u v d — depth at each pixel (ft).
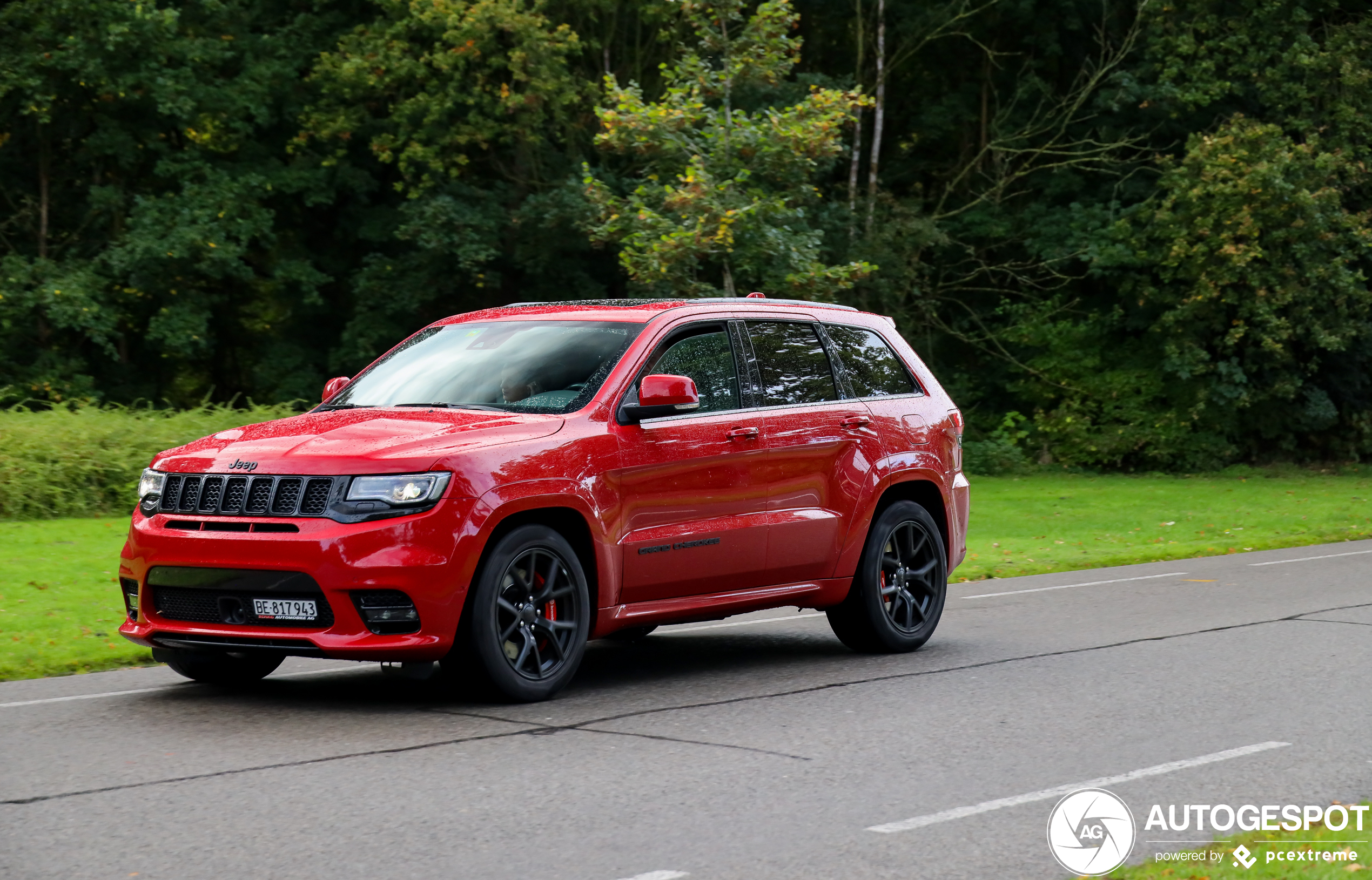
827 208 100.58
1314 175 101.81
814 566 27.12
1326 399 108.27
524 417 23.29
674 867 14.07
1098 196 113.09
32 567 38.93
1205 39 109.40
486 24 89.56
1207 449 107.04
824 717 21.90
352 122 95.66
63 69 88.43
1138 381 109.19
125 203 96.02
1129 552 52.65
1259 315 100.89
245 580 21.20
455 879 13.64
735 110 79.30
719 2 68.80
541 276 98.78
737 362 26.43
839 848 14.78
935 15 109.91
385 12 99.71
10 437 54.08
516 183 98.07
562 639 22.95
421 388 25.05
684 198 63.67
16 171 98.94
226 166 98.32
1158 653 28.53
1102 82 114.62
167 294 94.84
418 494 21.15
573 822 15.75
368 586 20.74
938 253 111.96
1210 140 102.32
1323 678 25.54
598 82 98.07
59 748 19.33
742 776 18.01
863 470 27.89
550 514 22.89
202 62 95.40
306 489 21.25
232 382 109.60
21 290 89.92
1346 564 48.24
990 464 105.09
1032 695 23.85
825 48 117.91
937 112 114.62
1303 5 107.14
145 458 56.03
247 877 13.62
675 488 24.48
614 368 24.48
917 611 29.25
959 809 16.42
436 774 17.92
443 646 21.29
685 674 26.32
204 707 22.39
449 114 95.45
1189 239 102.94
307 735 20.26
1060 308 111.55
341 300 106.52
